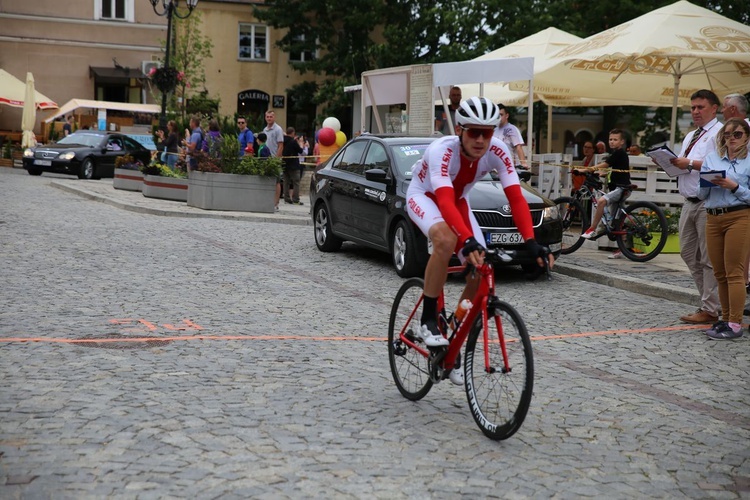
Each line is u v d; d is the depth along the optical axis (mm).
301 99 42688
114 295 8836
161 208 17344
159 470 4180
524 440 4957
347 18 39500
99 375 5828
